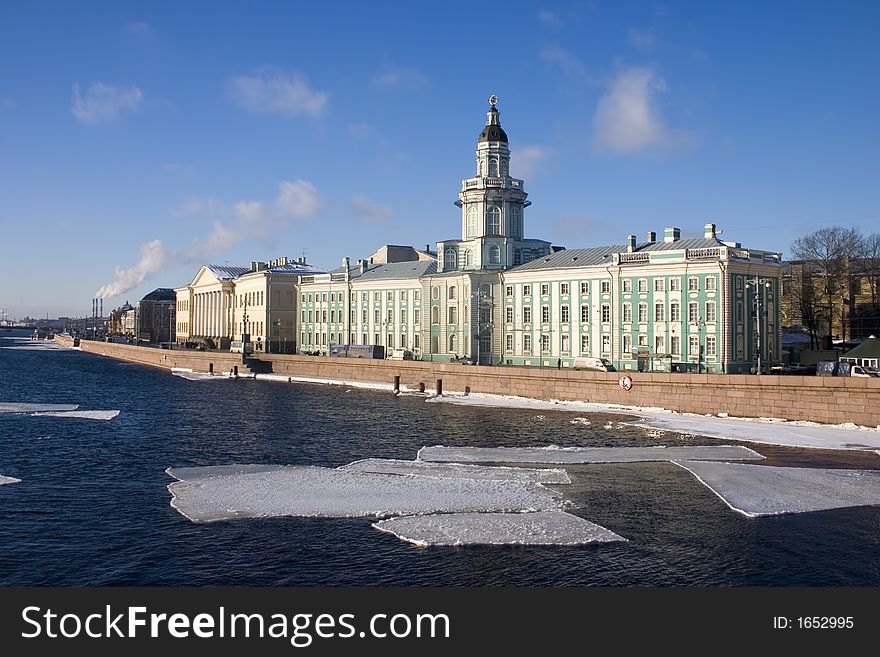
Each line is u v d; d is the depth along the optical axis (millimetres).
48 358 190125
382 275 125562
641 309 87750
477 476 42312
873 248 106125
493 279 104250
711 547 29938
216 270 175250
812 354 90438
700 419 64875
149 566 27781
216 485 39594
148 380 117062
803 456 48969
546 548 29625
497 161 109062
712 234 86875
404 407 77312
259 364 123500
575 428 61406
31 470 44500
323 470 43812
